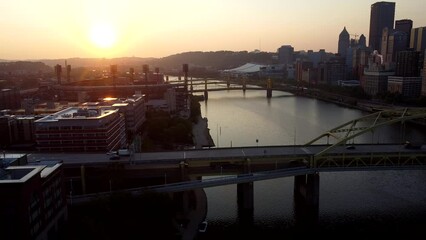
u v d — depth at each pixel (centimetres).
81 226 14750
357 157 19662
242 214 18688
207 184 18188
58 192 14812
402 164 19862
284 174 18888
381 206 19275
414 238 16250
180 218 17925
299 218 18225
